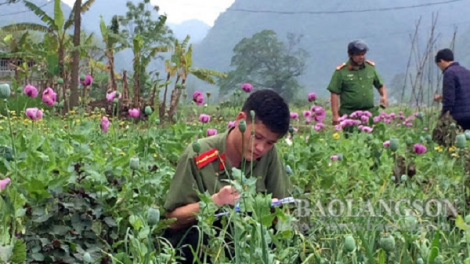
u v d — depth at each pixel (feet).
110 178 9.95
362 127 20.52
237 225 7.64
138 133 17.08
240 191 7.82
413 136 22.61
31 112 12.50
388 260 7.95
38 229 8.91
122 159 10.05
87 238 9.20
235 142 9.40
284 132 9.05
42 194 8.79
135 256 7.18
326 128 27.17
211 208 8.10
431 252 7.14
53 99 13.62
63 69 55.01
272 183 10.13
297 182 12.74
